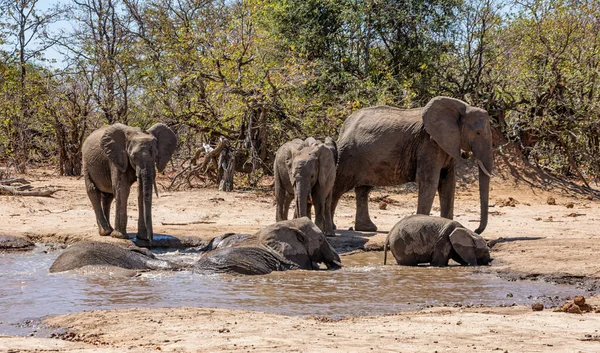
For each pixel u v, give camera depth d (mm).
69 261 12430
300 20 31047
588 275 11836
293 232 13148
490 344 6973
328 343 6984
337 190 17000
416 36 30719
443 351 6625
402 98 28344
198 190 25375
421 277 12141
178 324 8094
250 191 25594
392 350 6656
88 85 33969
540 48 29594
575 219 20094
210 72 25828
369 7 29781
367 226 17266
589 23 29906
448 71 30734
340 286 11289
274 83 25203
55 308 9539
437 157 16141
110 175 15547
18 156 32750
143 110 29156
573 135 28438
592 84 28578
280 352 6551
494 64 30109
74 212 19781
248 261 12477
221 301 10031
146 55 31578
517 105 29484
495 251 14516
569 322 8148
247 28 27672
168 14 33750
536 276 12070
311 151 15094
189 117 26531
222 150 26328
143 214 15352
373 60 31172
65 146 33188
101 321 8359
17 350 6641
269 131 26875
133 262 12734
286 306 9711
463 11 30188
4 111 32188
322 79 28859
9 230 16562
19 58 36656
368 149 16516
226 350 6680
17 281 11477
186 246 15625
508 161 28500
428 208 16094
